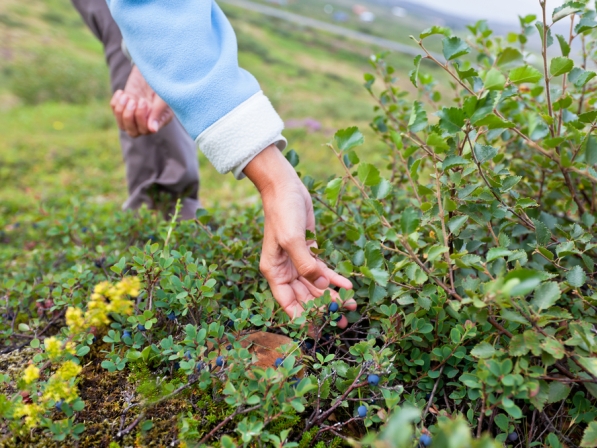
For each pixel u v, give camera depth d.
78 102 14.05
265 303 1.45
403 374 1.45
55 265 2.33
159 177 2.78
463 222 1.27
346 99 17.39
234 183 5.59
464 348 1.30
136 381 1.39
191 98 1.41
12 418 1.21
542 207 1.90
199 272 1.47
